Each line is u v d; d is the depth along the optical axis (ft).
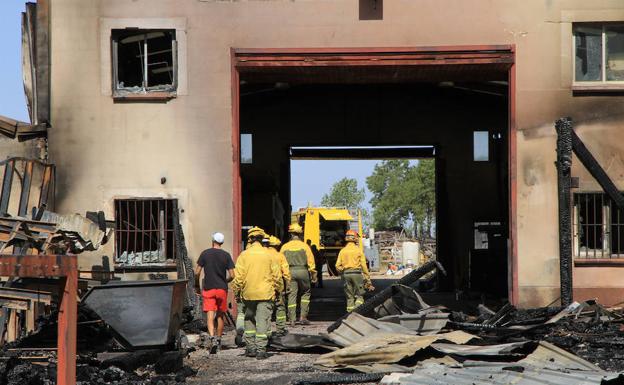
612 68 56.29
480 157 93.81
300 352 42.70
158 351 36.58
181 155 56.13
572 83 55.93
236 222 55.88
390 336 39.68
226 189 55.98
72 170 56.13
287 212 94.79
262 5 56.44
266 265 40.88
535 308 54.65
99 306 35.09
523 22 56.13
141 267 55.26
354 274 56.29
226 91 56.34
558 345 39.24
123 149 56.18
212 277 45.60
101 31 56.39
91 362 34.63
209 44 56.44
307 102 93.71
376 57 56.18
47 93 56.39
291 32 56.44
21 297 37.45
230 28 56.49
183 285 37.47
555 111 55.93
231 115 56.24
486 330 41.96
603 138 55.72
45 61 56.39
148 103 56.39
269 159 93.56
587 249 54.95
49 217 43.65
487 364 32.68
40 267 22.47
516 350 35.24
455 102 93.97
